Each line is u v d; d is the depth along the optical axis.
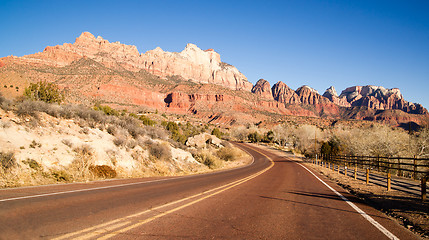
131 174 15.12
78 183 10.20
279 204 7.34
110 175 13.26
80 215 5.14
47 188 8.37
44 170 10.82
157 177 15.09
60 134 14.33
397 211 6.79
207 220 5.27
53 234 3.94
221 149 49.56
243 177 16.20
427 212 6.68
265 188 10.92
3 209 5.25
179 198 7.67
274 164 35.44
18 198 6.41
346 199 8.68
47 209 5.46
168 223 4.91
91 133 16.72
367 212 6.63
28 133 12.57
